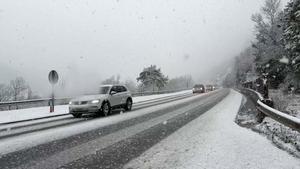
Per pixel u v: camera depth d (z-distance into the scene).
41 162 5.66
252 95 22.89
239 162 5.35
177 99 28.08
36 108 19.33
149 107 19.12
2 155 6.29
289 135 7.31
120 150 6.57
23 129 10.21
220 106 18.00
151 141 7.54
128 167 5.22
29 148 6.96
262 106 10.22
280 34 39.34
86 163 5.54
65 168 5.23
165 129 9.45
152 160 5.65
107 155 6.13
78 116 14.29
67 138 8.21
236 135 7.96
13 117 14.23
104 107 14.05
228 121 10.95
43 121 12.59
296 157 5.63
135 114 14.69
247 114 13.35
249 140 7.27
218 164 5.24
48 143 7.53
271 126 8.91
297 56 22.25
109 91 15.13
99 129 9.78
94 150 6.62
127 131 9.24
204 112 14.56
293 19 22.50
